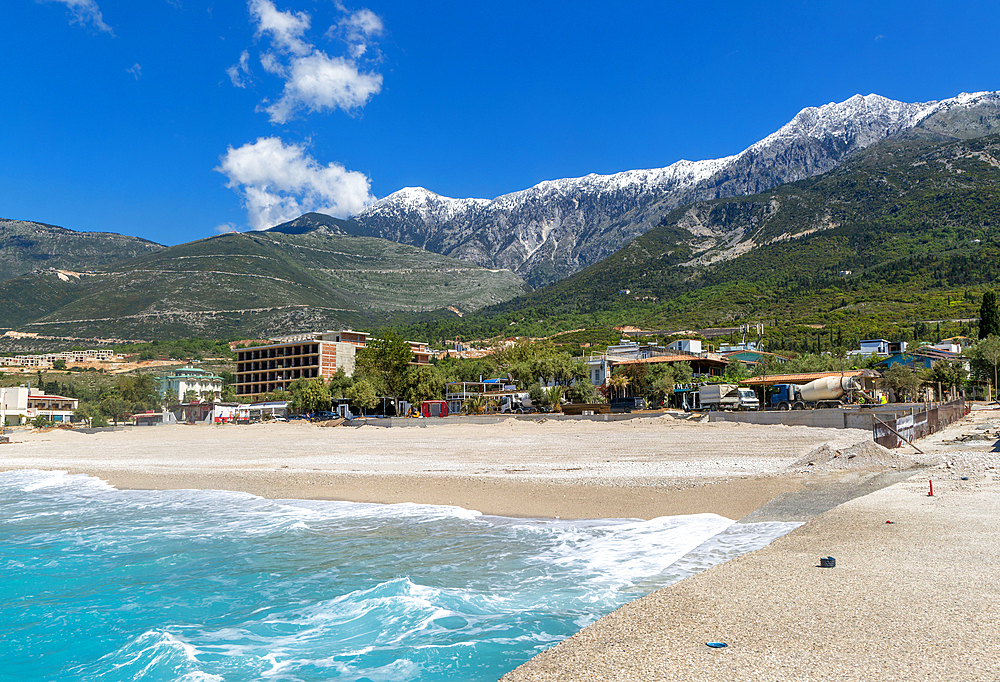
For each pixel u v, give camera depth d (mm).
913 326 184500
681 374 87750
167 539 18828
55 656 10375
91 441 74312
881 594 8266
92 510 25016
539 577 12773
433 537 17266
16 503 27812
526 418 66562
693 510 17984
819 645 6664
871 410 50125
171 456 47656
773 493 18797
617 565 13203
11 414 136375
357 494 25172
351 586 13227
